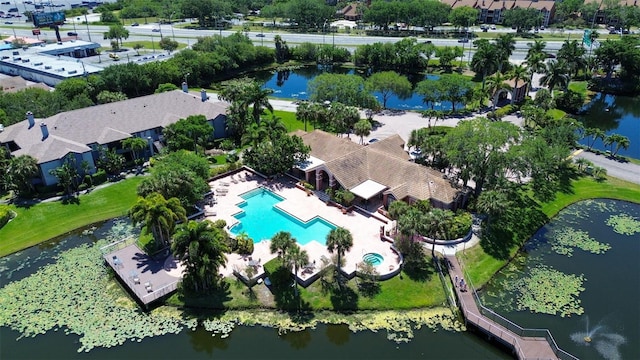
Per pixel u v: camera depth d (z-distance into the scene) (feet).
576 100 395.14
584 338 163.12
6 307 179.01
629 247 212.64
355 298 178.50
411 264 194.29
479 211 209.46
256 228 224.12
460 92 372.58
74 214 237.45
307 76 551.59
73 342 163.22
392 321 170.40
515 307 177.27
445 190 224.94
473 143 219.61
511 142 228.22
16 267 201.77
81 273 197.26
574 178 270.46
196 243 169.99
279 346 161.58
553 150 261.65
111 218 236.22
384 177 242.99
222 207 239.91
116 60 569.23
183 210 201.57
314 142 281.95
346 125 310.04
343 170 243.40
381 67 557.33
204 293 180.65
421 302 177.78
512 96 388.98
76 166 262.67
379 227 221.46
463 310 170.91
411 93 458.09
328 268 188.65
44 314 175.63
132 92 435.12
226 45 560.20
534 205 241.35
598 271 196.75
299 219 228.02
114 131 285.64
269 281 184.96
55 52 555.28
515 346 155.63
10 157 267.80
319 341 163.22
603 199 251.19
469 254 202.39
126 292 185.98
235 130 329.31
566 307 177.27
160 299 178.70
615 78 476.95
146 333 166.40
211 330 167.02
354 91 363.35
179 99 333.01
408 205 218.59
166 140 294.25
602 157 298.35
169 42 629.51
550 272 195.93
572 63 443.32
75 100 345.92
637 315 173.47
